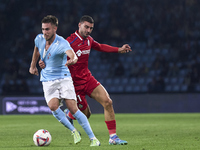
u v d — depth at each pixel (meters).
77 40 25.45
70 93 21.88
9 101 67.81
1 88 78.25
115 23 89.00
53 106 21.61
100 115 64.69
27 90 76.94
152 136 29.64
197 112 69.62
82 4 90.25
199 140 26.12
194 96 69.69
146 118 56.25
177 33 87.94
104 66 83.81
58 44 21.25
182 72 81.94
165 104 69.75
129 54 85.56
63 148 20.88
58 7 88.81
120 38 87.88
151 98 69.75
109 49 27.34
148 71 82.12
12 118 58.22
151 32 88.38
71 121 31.09
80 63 25.39
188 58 84.44
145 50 86.12
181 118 55.62
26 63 81.06
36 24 86.81
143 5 90.56
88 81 25.17
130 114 66.81
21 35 85.12
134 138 28.03
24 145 23.34
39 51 21.84
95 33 88.00
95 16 89.50
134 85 81.00
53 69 21.61
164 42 87.25
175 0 90.25
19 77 79.19
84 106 26.72
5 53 82.62
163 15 89.56
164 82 80.81
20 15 86.94
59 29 87.00
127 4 90.62
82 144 23.75
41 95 71.62
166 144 23.42
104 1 90.81
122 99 69.69
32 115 66.69
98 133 33.16
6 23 85.75
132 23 89.25
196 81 80.56
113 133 23.56
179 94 69.69
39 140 22.14
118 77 81.94
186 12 89.50
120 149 20.42
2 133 33.19
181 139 26.92
